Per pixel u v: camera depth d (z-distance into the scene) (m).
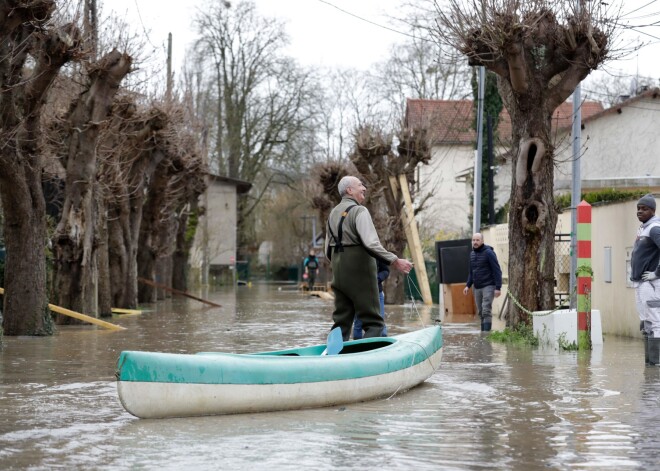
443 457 6.92
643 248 13.15
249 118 65.94
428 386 10.99
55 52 18.25
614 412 9.02
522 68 17.34
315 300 42.94
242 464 6.68
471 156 62.97
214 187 70.50
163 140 31.70
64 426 8.20
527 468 6.56
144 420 8.39
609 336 19.11
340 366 9.44
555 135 18.12
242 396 8.70
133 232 32.44
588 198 21.70
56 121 24.45
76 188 23.19
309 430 8.02
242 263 81.94
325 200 47.34
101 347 16.61
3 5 16.59
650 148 41.00
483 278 20.28
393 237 37.66
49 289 25.45
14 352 15.64
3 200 19.31
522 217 17.89
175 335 19.70
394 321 24.88
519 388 10.80
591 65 17.50
